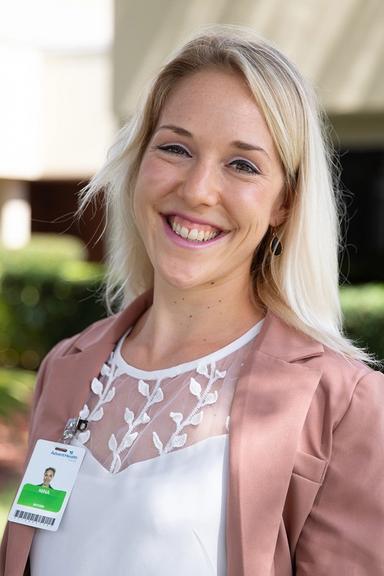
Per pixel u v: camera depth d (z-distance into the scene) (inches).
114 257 94.7
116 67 349.4
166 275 78.2
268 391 74.0
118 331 87.7
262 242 82.0
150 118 83.1
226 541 70.2
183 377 78.7
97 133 586.2
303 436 72.2
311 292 79.8
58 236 530.3
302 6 321.7
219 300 80.6
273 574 70.5
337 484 70.7
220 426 74.2
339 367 75.2
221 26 81.5
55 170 598.5
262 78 74.4
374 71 313.7
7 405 244.5
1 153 588.4
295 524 71.2
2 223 611.8
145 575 71.4
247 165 75.6
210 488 71.6
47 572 77.5
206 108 75.6
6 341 426.3
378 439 71.1
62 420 83.4
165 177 77.0
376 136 334.3
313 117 77.5
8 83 585.6
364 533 69.6
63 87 592.4
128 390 81.3
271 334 78.4
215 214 76.3
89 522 75.7
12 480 246.7
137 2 343.0
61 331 419.8
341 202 110.2
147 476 74.3
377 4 312.2
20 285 421.4
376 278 374.3
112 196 92.4
